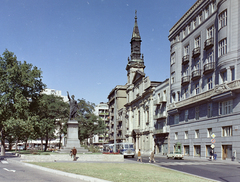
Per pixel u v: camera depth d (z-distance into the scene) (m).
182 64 49.56
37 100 46.31
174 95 52.72
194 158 40.91
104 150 60.09
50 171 17.78
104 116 136.88
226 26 35.75
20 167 20.81
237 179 15.66
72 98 39.28
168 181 13.33
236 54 33.97
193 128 44.00
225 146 35.28
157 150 61.59
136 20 90.62
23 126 39.28
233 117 33.69
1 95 41.31
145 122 70.94
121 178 14.15
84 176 14.33
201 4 44.19
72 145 36.81
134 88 83.38
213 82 39.12
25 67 43.69
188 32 49.19
